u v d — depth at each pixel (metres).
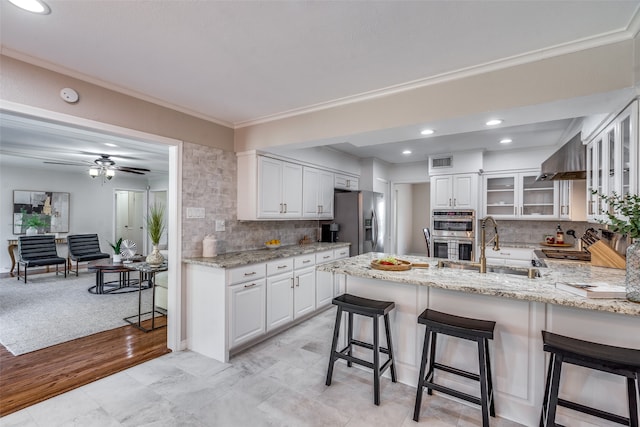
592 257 2.77
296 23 1.67
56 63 2.10
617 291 1.64
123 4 1.50
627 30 1.69
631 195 1.82
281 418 1.99
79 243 6.29
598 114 2.34
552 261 3.04
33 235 6.57
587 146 2.98
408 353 2.40
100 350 2.96
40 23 1.66
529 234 5.00
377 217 5.49
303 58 2.04
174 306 2.96
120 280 5.15
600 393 1.74
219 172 3.37
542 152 4.66
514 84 2.04
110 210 7.77
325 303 4.14
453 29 1.71
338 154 5.01
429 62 2.09
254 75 2.29
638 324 1.64
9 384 2.37
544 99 1.94
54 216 6.90
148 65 2.14
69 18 1.62
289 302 3.48
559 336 1.72
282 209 3.82
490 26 1.68
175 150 2.94
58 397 2.20
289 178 3.96
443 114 2.29
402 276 2.23
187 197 3.04
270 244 3.85
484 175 5.10
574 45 1.83
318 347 3.06
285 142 3.17
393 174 6.42
